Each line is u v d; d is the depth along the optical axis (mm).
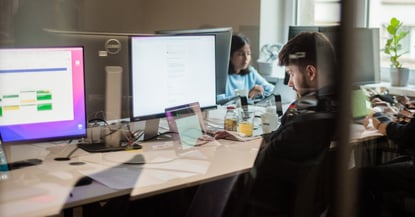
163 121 2430
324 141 1699
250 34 3676
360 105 1768
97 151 2197
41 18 3934
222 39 2734
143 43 2350
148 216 1881
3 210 1565
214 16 3939
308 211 1766
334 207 1670
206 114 2619
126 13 4520
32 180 1818
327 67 1698
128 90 2346
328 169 1685
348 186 1677
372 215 1948
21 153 2051
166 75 2445
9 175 1842
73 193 1719
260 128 2400
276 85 2783
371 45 2438
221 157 2152
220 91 2754
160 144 2340
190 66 2543
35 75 2027
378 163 2076
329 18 1675
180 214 1914
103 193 1730
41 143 2145
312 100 1804
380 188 2051
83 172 1928
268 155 1905
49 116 2082
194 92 2574
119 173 1943
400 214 2107
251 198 1924
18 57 1983
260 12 3646
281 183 1866
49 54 2045
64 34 2348
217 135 2430
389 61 2807
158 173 1963
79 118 2156
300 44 1998
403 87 2752
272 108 2484
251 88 2883
